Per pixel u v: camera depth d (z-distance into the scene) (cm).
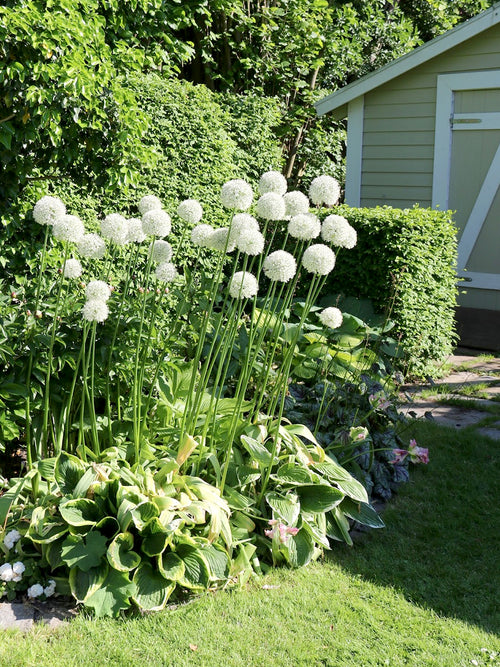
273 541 330
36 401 347
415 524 385
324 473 363
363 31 1338
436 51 852
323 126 1314
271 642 277
